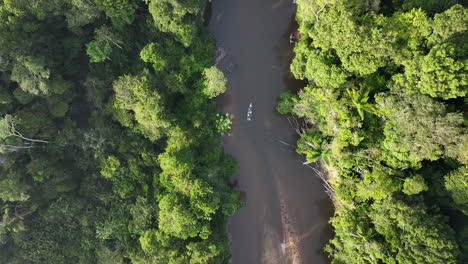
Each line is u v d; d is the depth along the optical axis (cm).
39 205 3647
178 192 3278
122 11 3216
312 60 3117
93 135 3469
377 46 2823
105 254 3562
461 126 2783
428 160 3161
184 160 3231
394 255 3080
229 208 3609
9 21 3055
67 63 3550
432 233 2900
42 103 3412
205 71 3397
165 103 3344
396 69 3038
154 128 3316
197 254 3195
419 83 2728
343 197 3341
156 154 3591
